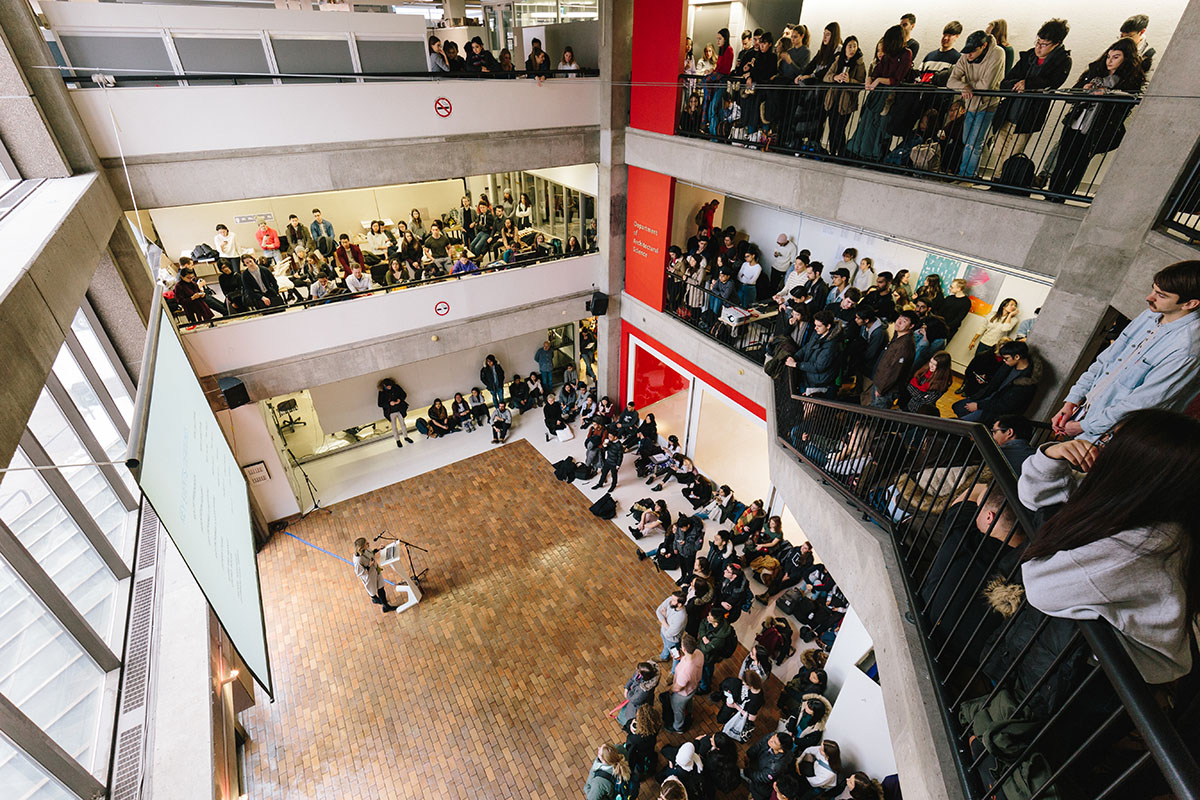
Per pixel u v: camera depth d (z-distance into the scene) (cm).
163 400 354
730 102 859
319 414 1190
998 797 228
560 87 1009
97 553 498
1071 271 495
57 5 659
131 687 447
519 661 788
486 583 911
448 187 1466
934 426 344
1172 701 197
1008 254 566
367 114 863
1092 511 170
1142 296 435
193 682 455
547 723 712
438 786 649
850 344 740
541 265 1135
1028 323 757
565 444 1256
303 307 926
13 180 628
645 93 983
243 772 661
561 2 1370
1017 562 244
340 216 1346
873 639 369
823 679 652
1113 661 156
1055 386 523
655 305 1127
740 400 988
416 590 871
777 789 552
